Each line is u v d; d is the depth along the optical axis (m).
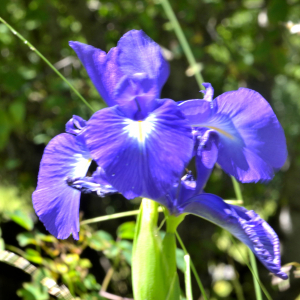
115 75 0.35
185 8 1.06
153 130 0.33
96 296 0.51
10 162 1.04
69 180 0.36
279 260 0.34
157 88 0.35
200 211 0.36
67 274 0.50
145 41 0.35
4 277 0.80
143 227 0.37
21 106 0.98
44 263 0.50
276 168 0.37
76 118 0.36
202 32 1.14
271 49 1.12
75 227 0.37
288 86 1.71
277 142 0.36
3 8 1.03
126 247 0.53
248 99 0.36
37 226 0.95
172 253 0.37
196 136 0.37
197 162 0.37
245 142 0.37
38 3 1.05
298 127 1.57
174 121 0.33
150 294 0.36
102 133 0.33
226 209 0.36
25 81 1.03
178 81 1.14
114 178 0.32
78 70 1.05
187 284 0.37
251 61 1.10
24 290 0.47
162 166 0.32
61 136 0.36
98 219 0.50
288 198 1.14
